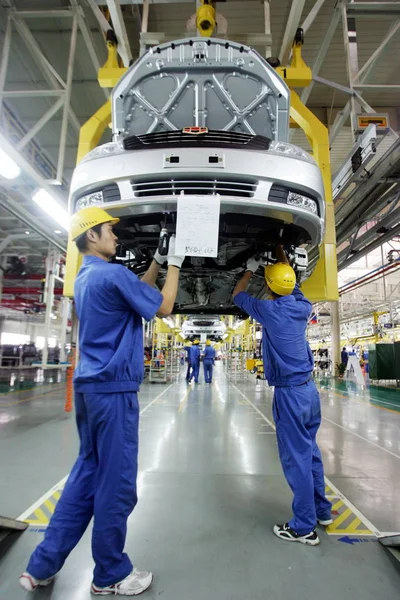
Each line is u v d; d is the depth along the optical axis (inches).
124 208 79.2
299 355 88.6
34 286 628.4
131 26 226.8
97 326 63.8
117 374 61.6
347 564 74.1
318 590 65.6
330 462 150.2
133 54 246.7
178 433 197.2
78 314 67.5
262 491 113.0
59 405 299.1
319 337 1130.7
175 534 85.4
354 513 99.5
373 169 216.4
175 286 72.0
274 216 80.8
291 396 86.1
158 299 66.7
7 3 192.2
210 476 126.7
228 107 96.8
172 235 76.5
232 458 149.3
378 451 168.4
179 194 77.8
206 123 98.2
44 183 198.2
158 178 78.3
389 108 310.8
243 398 360.8
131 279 64.5
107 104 130.6
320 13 222.2
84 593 63.7
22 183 232.2
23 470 132.5
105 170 80.5
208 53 93.6
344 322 908.0
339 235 308.2
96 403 60.4
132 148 81.8
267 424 224.5
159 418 243.1
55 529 62.8
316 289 109.8
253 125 99.4
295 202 80.4
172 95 96.7
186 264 110.4
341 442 185.9
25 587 60.8
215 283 148.6
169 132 80.8
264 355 93.3
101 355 63.1
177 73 96.2
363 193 234.7
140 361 66.1
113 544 61.1
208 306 191.9
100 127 131.2
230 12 221.3
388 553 78.6
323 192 88.0
